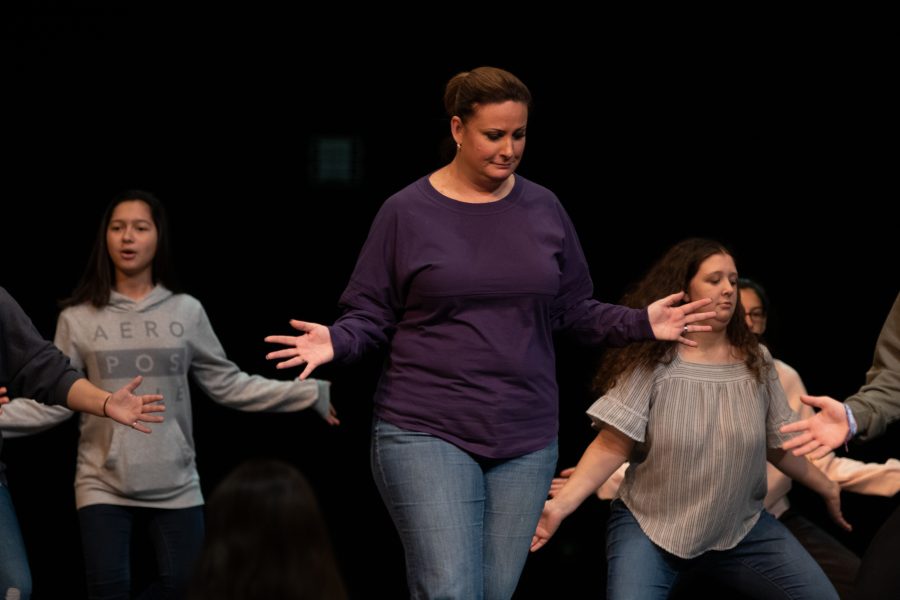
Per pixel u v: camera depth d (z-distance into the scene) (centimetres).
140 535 919
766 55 1081
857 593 559
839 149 1105
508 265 489
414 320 496
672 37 1087
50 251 1130
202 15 1105
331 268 1220
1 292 563
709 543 568
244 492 328
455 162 504
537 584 873
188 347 686
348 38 1124
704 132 1123
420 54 1128
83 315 669
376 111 1154
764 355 582
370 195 1191
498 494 495
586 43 1098
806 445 552
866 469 668
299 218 1205
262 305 1222
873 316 1134
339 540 961
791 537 583
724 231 1149
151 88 1120
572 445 1170
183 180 1159
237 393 711
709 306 561
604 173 1151
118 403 547
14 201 1120
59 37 1085
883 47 1059
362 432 1205
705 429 559
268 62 1130
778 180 1128
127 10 1091
